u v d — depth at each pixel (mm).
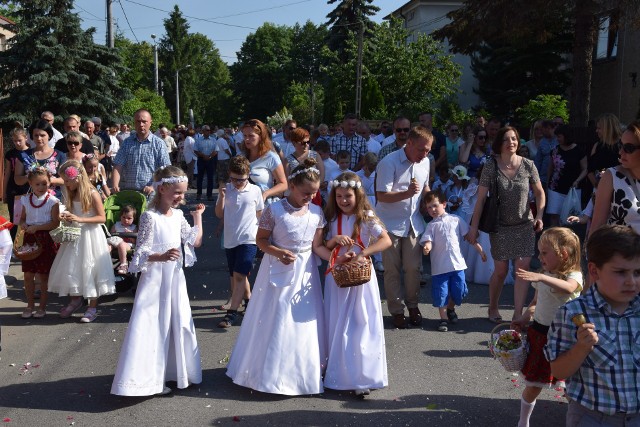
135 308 4969
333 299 5199
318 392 5027
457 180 9359
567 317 3100
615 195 4496
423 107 38562
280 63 83875
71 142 8328
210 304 7777
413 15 45031
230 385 5285
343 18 52031
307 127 14914
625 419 3076
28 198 7094
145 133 8586
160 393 5039
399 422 4629
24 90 23688
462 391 5203
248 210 6953
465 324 7027
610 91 26516
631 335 3062
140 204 8453
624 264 2938
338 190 5199
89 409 4844
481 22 18797
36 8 23938
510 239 6695
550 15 18141
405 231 6734
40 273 7129
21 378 5469
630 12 16562
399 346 6289
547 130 11086
